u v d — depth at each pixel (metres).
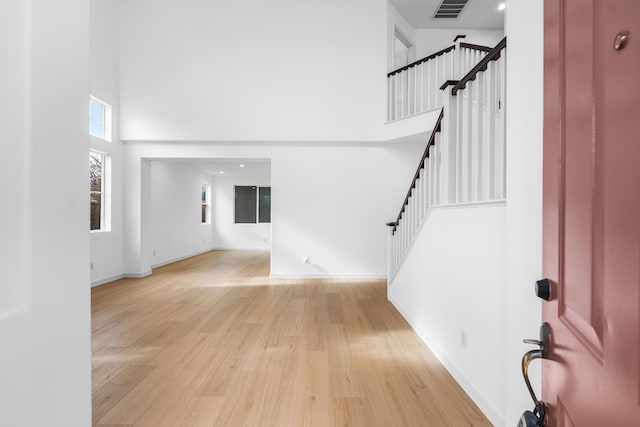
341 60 5.93
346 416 1.89
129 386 2.22
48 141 1.01
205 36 5.90
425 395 2.11
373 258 6.14
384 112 5.89
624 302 0.47
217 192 11.52
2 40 0.92
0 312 0.87
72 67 1.12
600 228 0.54
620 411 0.47
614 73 0.49
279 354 2.74
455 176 2.52
